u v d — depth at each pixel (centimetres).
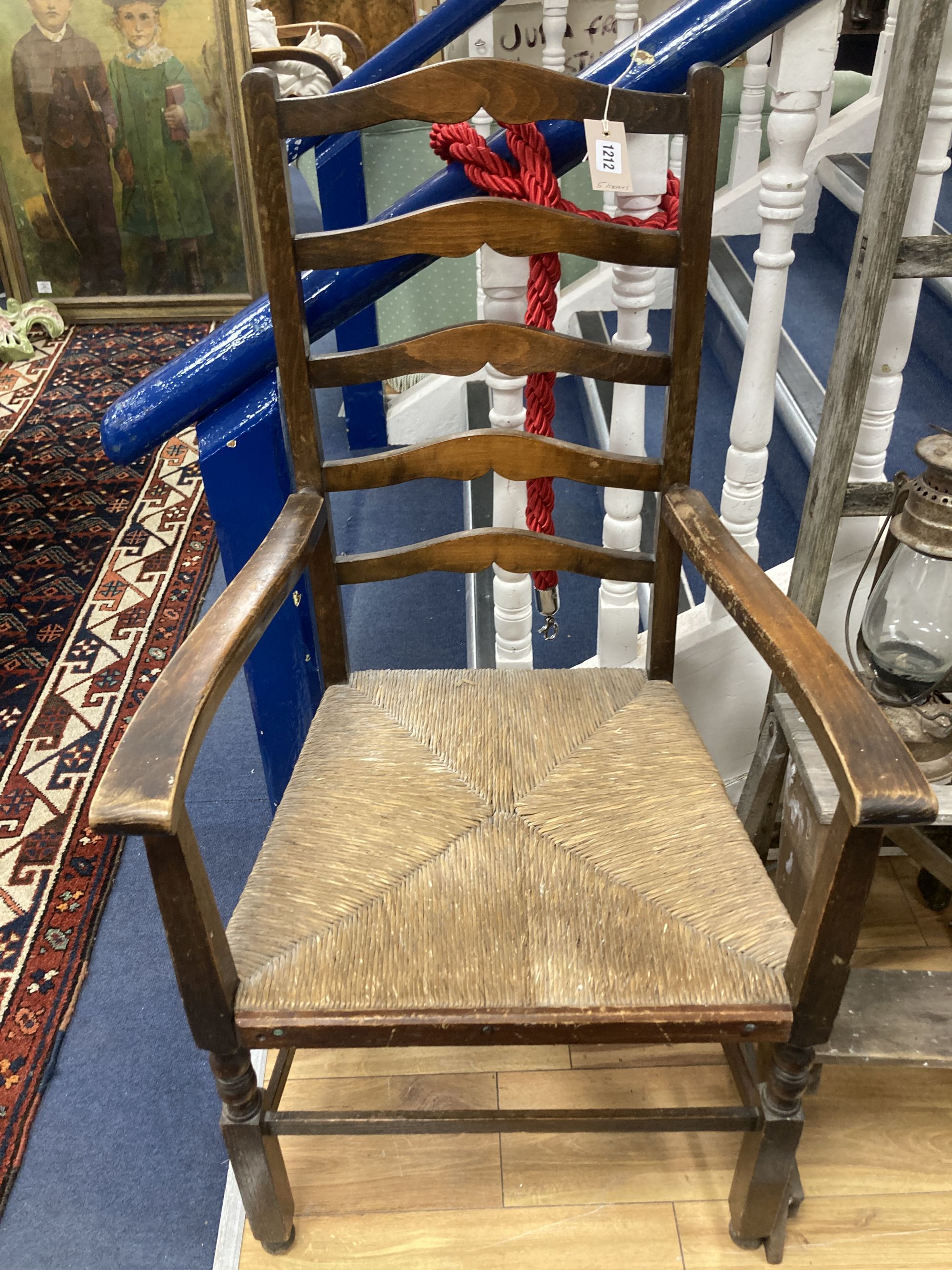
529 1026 79
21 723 187
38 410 313
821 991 78
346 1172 113
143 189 358
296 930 85
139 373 339
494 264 112
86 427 302
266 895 89
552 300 105
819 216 211
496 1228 107
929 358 167
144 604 222
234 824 164
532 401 111
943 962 133
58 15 325
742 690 146
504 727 107
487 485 193
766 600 86
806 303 184
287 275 96
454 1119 91
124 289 380
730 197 213
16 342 352
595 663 149
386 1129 92
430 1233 107
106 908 150
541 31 218
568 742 105
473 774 101
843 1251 104
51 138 347
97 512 259
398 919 86
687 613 141
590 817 95
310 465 106
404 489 252
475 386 243
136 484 273
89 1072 127
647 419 184
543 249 96
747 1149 97
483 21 181
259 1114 91
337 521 239
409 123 218
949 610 108
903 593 110
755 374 117
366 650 198
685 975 81
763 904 86
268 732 138
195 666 79
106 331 377
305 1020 80
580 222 94
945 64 94
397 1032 80
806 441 145
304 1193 111
